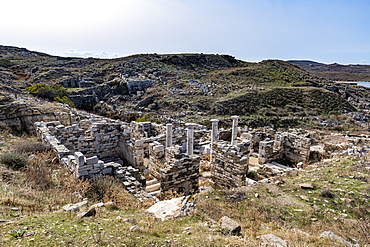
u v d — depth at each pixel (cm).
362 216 690
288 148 1656
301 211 735
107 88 5538
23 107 1972
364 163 1132
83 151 1516
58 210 640
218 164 1270
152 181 1266
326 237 555
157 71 7475
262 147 1541
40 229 471
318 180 972
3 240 399
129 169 1126
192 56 10369
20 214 553
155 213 723
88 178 973
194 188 1176
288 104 5212
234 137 1522
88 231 493
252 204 786
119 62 8556
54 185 885
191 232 553
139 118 3497
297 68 10212
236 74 7994
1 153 1086
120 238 474
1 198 614
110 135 1602
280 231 611
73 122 2194
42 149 1257
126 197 877
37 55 10812
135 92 5734
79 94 4994
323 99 5556
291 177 1055
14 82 4900
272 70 8731
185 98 5091
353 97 6625
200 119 3912
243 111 4575
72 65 8662
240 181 1139
